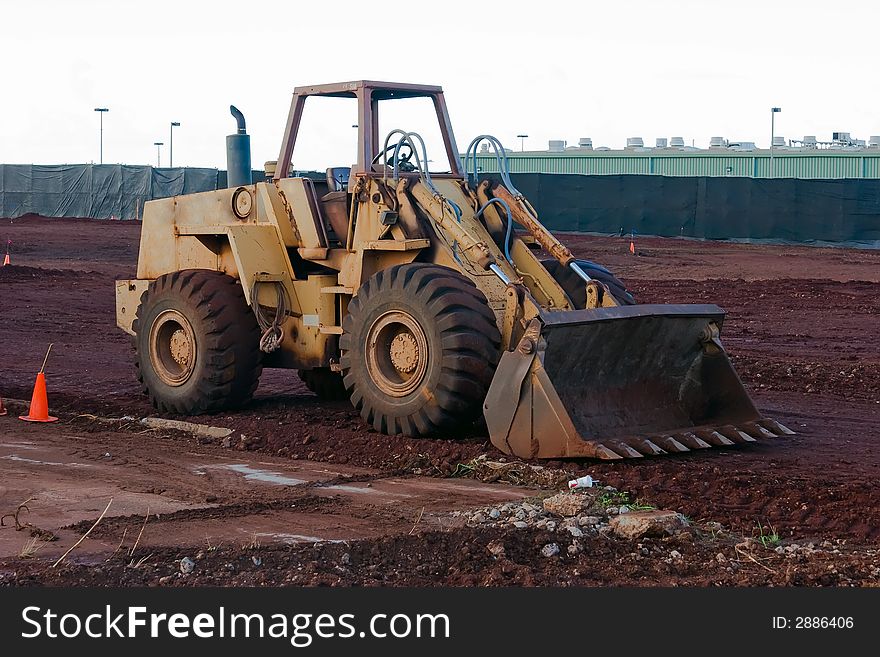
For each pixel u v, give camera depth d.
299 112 11.23
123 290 12.55
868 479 8.55
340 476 8.93
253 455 9.80
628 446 8.87
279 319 11.13
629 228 38.84
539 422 8.85
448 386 9.38
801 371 13.74
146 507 8.00
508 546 6.83
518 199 10.46
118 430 10.84
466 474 8.91
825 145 61.94
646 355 9.76
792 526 7.54
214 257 11.74
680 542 7.02
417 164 10.44
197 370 11.16
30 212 50.28
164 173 48.50
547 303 10.23
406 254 10.36
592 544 6.91
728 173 58.31
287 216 11.16
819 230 36.78
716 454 9.41
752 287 24.70
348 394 12.13
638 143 62.66
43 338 17.64
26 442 10.24
